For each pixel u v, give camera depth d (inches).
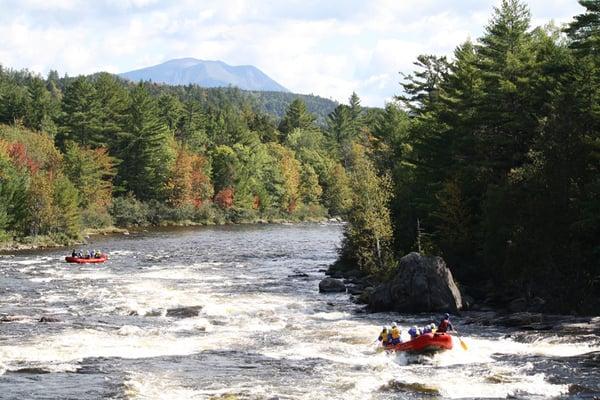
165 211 5167.3
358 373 1018.7
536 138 1856.5
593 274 1562.5
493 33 2213.3
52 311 1545.3
